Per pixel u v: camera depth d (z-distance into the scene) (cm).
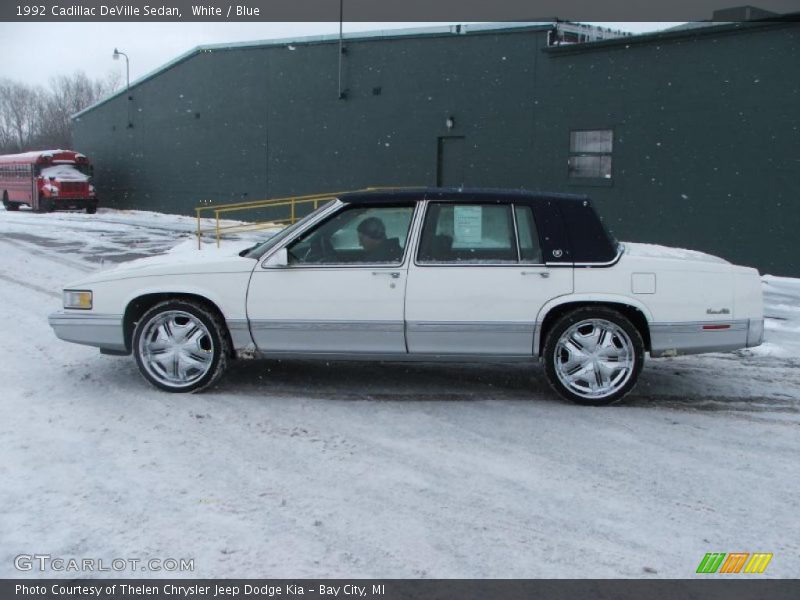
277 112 2661
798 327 997
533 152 1931
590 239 620
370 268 625
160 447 525
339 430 565
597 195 1798
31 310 1037
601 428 576
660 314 615
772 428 582
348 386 684
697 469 498
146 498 444
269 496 449
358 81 2353
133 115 3591
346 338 632
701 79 1589
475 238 627
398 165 2262
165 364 651
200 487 460
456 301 619
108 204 3894
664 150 1666
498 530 411
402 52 2208
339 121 2433
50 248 1884
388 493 455
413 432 562
